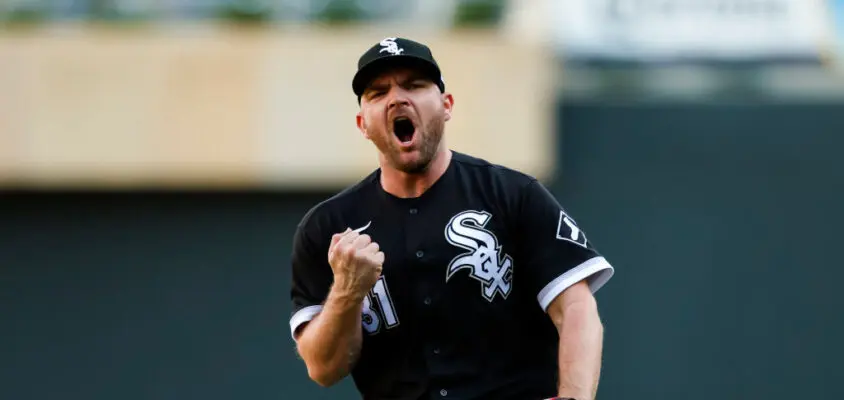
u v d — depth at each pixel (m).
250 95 30.91
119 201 31.66
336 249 11.52
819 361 30.12
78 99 30.89
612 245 30.69
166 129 30.88
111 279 31.58
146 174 30.89
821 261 30.31
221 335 31.27
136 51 30.91
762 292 30.44
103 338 31.47
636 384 30.39
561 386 11.77
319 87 30.84
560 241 12.16
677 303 30.47
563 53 32.06
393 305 12.28
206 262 31.48
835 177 30.39
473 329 12.17
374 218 12.47
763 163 30.61
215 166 30.81
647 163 30.77
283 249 31.34
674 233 30.67
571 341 11.87
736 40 31.84
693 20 32.03
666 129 30.78
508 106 30.28
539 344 12.56
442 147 12.49
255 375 31.14
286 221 31.38
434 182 12.39
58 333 31.55
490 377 12.24
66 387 31.44
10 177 31.00
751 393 30.27
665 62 31.92
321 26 31.64
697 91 31.64
